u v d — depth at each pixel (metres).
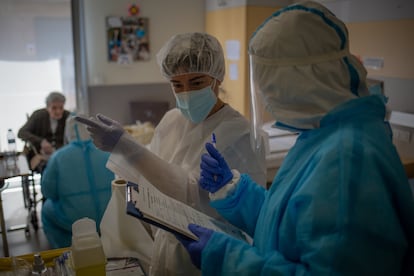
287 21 0.84
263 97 0.92
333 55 0.82
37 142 3.27
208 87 1.37
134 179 1.30
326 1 2.79
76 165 2.03
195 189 1.30
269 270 0.79
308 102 0.84
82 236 1.03
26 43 3.70
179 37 1.41
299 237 0.75
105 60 3.84
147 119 3.92
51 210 2.08
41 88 3.87
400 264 0.73
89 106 3.88
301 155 0.89
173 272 1.27
